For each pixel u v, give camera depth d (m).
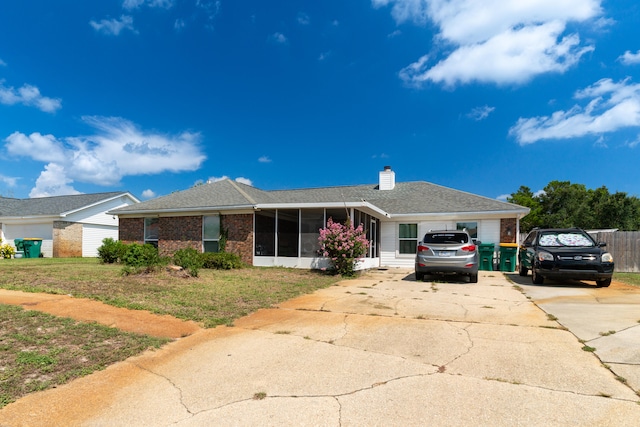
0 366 3.92
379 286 10.06
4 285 8.21
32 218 23.25
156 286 8.64
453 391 3.47
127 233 18.77
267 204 14.80
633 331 5.38
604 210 36.88
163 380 3.77
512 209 15.37
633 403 3.21
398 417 2.99
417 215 16.78
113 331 5.25
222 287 9.06
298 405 3.21
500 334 5.36
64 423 2.94
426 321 6.14
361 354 4.52
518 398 3.32
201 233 16.61
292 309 7.05
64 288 7.99
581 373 3.88
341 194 20.91
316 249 14.55
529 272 13.56
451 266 10.48
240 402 3.28
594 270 9.59
